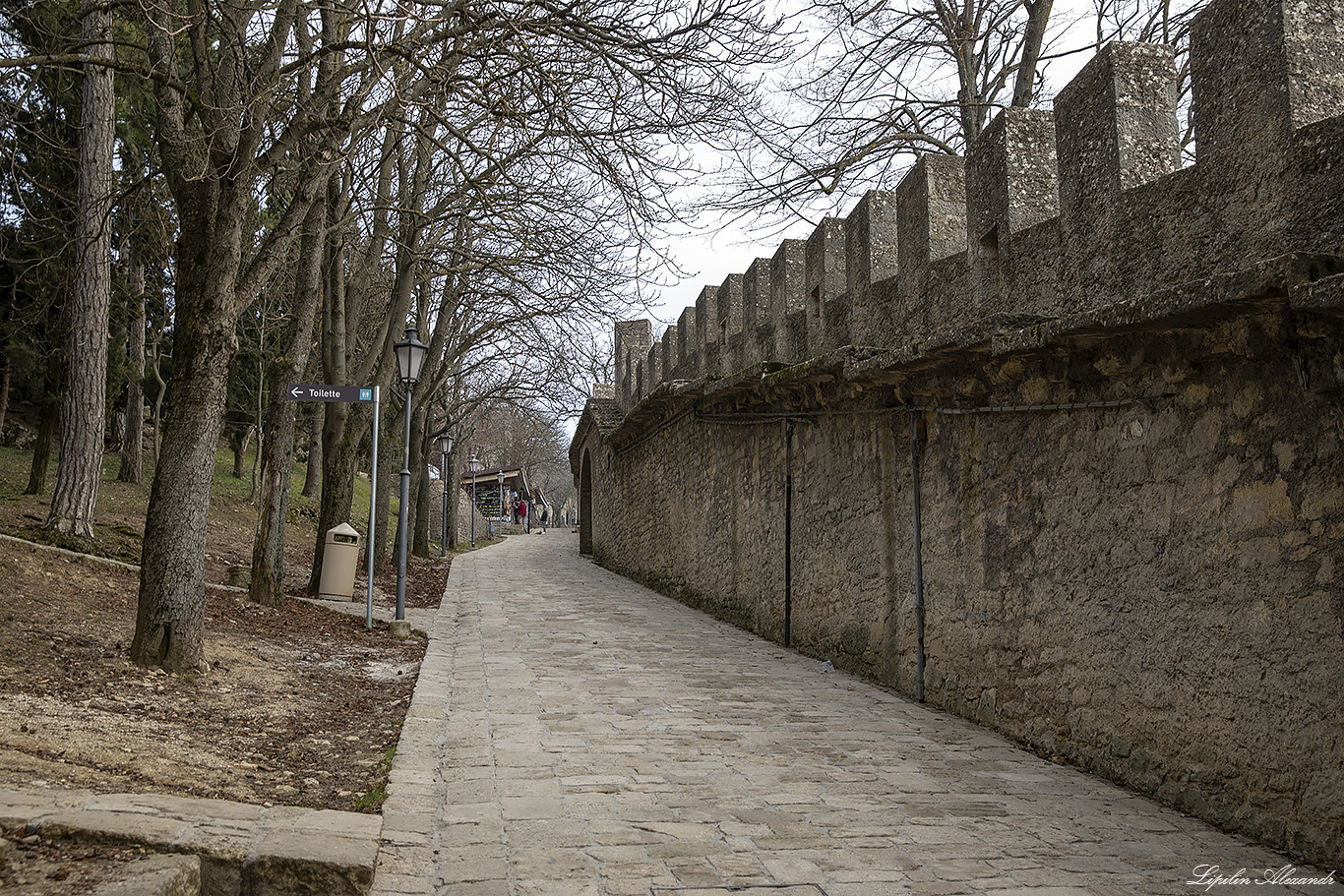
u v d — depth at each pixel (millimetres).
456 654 10281
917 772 5828
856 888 3857
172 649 7023
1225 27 4973
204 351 7262
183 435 7180
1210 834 4707
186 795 4367
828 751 6297
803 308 11695
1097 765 5891
